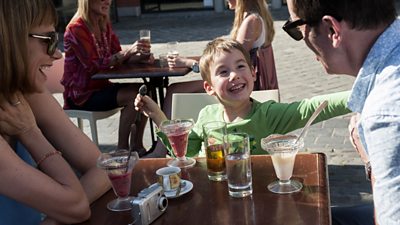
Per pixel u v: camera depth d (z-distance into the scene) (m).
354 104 1.62
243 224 1.72
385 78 1.48
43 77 1.98
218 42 2.92
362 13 1.54
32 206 1.81
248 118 2.81
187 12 16.78
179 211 1.86
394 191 1.42
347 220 2.25
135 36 13.02
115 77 4.47
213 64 2.86
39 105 2.14
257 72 4.41
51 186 1.81
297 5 1.66
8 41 1.76
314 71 7.75
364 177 4.12
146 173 2.24
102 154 2.04
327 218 1.72
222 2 16.42
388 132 1.41
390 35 1.54
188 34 12.58
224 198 1.93
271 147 1.96
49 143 1.99
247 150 1.93
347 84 6.92
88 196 2.02
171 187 1.96
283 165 1.94
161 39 12.08
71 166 2.16
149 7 17.16
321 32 1.65
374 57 1.54
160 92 5.03
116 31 14.09
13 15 1.75
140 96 2.90
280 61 8.65
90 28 4.82
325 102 2.20
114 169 1.91
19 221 1.99
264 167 2.18
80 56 4.73
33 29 1.81
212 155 2.09
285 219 1.73
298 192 1.92
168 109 4.68
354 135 2.27
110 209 1.94
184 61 4.65
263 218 1.75
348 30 1.57
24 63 1.80
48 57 1.90
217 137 2.25
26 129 1.94
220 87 2.82
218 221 1.76
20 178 1.76
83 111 4.84
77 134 2.19
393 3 1.57
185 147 2.34
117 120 6.06
